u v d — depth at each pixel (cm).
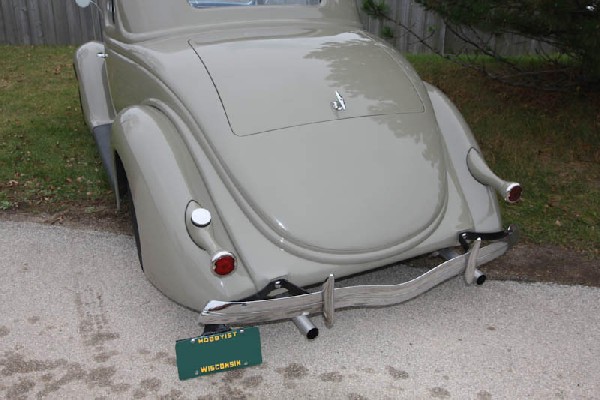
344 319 327
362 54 347
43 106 695
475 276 309
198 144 293
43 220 438
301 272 268
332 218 274
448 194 311
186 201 273
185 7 362
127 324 321
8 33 1066
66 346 303
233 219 275
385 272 369
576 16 505
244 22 367
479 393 274
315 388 277
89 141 586
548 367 291
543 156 556
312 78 317
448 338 311
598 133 601
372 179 289
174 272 270
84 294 347
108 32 420
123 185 377
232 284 263
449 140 333
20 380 280
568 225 432
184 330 316
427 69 829
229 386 279
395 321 325
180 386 278
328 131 297
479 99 702
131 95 371
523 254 394
